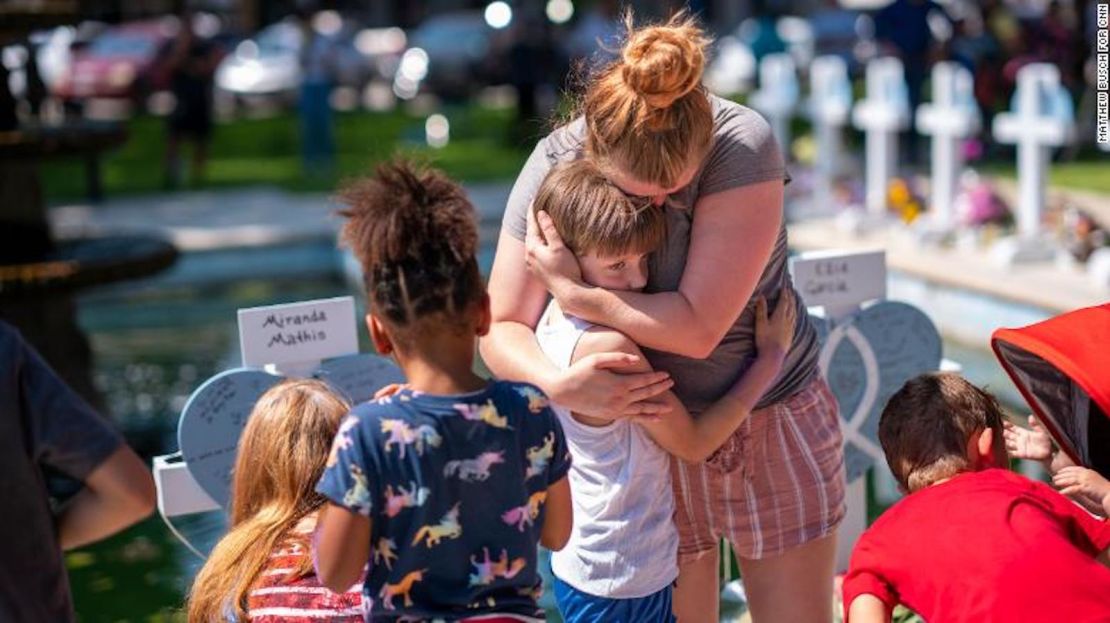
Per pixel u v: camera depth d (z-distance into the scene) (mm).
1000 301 10648
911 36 16891
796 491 3889
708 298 3561
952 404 3652
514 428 3092
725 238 3568
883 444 3748
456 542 3037
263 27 43781
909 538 3408
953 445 3613
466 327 3098
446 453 3021
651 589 3760
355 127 27047
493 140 24359
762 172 3592
